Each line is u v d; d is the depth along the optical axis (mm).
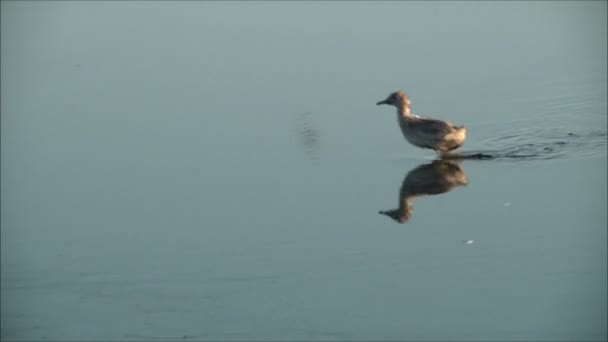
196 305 16094
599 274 16625
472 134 23562
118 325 15602
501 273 16828
